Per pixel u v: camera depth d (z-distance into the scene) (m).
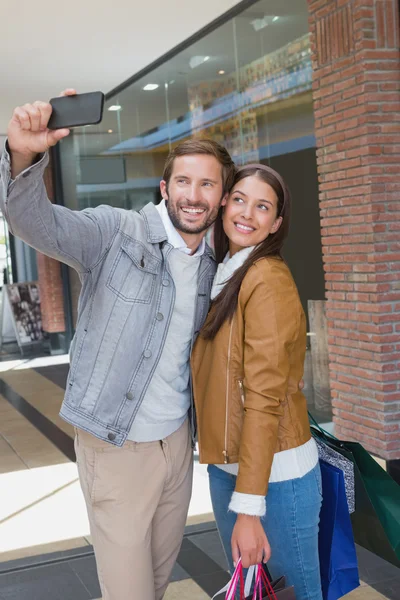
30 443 6.57
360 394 5.11
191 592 3.40
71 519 4.53
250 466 1.94
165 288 2.11
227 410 2.10
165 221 2.14
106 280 2.06
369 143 4.82
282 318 2.01
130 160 9.29
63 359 11.95
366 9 4.75
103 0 5.99
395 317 4.89
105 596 2.20
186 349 2.20
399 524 2.21
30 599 3.43
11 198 1.71
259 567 1.97
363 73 4.79
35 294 12.94
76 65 8.12
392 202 4.88
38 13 6.23
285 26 5.75
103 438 2.08
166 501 2.27
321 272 5.52
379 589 3.29
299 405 2.15
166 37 7.21
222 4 6.30
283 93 5.82
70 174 11.85
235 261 2.13
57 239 1.85
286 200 2.15
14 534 4.33
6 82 8.77
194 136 7.54
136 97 8.87
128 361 2.07
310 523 2.12
